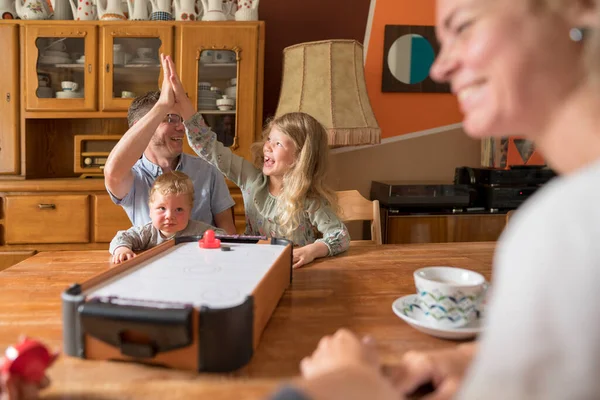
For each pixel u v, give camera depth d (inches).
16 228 95.8
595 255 9.9
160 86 98.3
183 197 53.9
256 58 97.0
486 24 13.3
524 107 13.5
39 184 95.3
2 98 97.0
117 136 102.0
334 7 113.0
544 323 10.2
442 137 118.5
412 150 118.2
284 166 60.1
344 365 15.3
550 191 11.7
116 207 96.5
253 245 37.8
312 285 35.7
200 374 20.5
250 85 97.3
